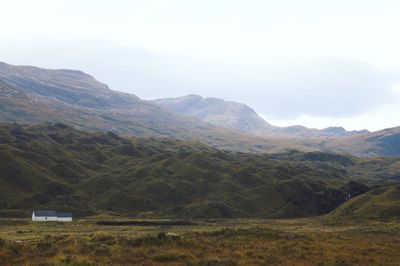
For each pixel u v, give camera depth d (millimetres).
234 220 170250
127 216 176875
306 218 185375
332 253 50469
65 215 156625
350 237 74312
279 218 191125
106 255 43375
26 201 179125
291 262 43688
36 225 135125
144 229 119188
